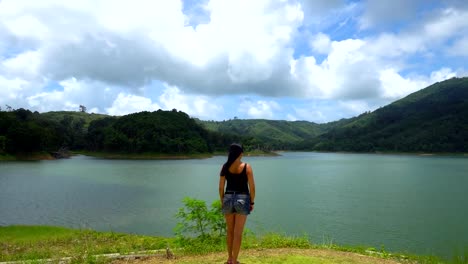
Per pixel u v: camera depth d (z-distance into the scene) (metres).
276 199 39.00
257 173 77.88
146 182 55.72
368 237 22.92
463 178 63.47
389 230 24.77
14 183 52.56
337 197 40.66
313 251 8.20
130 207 33.62
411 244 21.27
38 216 29.47
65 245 16.61
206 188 48.62
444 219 28.30
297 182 58.12
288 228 25.16
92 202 36.34
